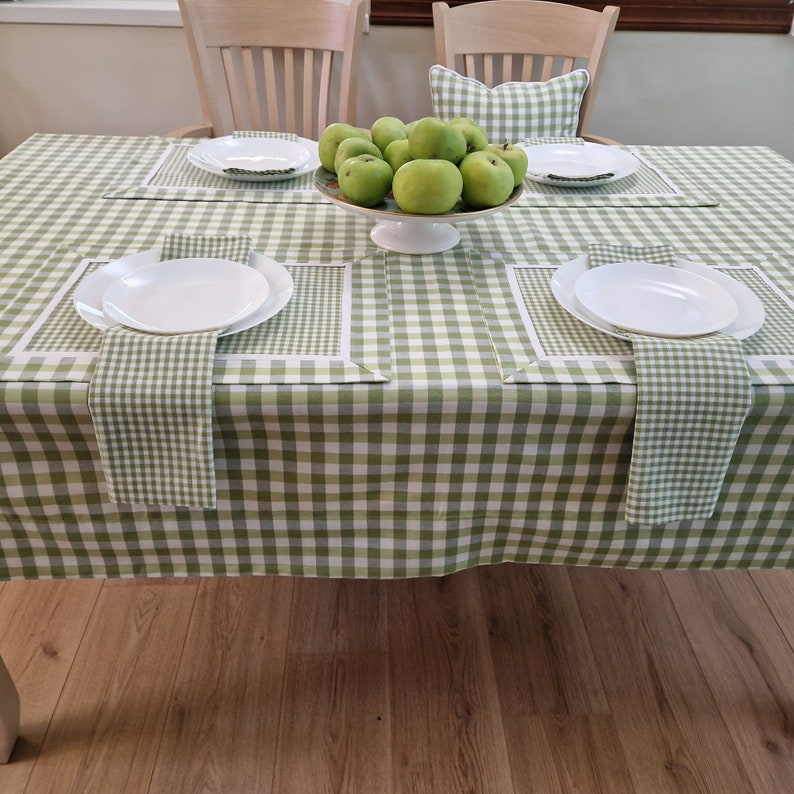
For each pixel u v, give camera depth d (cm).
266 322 106
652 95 243
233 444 97
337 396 93
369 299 113
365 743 134
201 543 106
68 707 137
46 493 100
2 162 153
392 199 123
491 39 201
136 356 94
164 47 228
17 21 221
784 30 229
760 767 132
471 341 104
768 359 100
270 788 126
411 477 101
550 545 109
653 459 96
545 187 154
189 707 138
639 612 159
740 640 154
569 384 95
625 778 130
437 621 156
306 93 206
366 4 193
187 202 141
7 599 155
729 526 106
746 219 142
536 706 141
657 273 116
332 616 156
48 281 114
